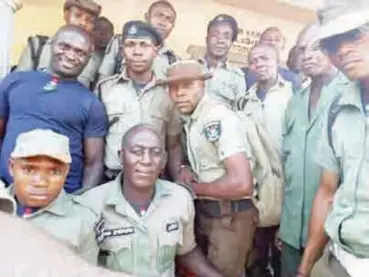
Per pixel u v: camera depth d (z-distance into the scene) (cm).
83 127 243
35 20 265
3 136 243
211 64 279
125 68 261
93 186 238
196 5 283
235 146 247
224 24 282
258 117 270
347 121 232
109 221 220
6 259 63
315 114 256
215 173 250
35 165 195
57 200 201
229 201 251
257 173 264
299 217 260
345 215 230
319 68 253
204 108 254
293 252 264
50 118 237
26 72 246
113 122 250
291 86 268
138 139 223
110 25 270
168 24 278
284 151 265
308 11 261
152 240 222
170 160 259
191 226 240
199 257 247
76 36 245
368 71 230
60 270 63
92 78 262
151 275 222
